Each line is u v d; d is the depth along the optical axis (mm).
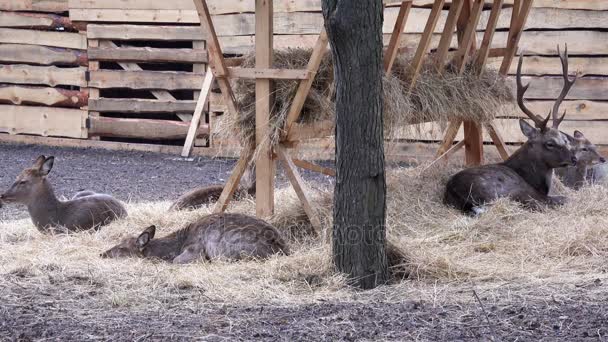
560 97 13258
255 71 10969
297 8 18984
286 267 9570
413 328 7660
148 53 20219
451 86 12883
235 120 11391
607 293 8734
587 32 17859
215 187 13211
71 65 21016
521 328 7633
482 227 11344
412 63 12133
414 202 12344
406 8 11328
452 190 12539
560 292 8805
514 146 17828
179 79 20141
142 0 20141
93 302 8641
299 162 11852
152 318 8094
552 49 17953
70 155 19891
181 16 20000
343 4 8688
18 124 21234
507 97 14078
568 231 10977
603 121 18000
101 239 11570
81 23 20578
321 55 10594
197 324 7855
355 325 7762
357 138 8969
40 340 7422
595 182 14977
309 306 8445
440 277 9414
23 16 20891
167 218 12234
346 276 9164
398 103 11594
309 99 11305
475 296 8672
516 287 9023
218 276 9336
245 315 8148
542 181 13172
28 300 8688
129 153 20109
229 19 19547
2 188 16172
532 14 17938
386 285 9203
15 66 21062
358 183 9047
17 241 11914
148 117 21094
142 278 9352
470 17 13078
